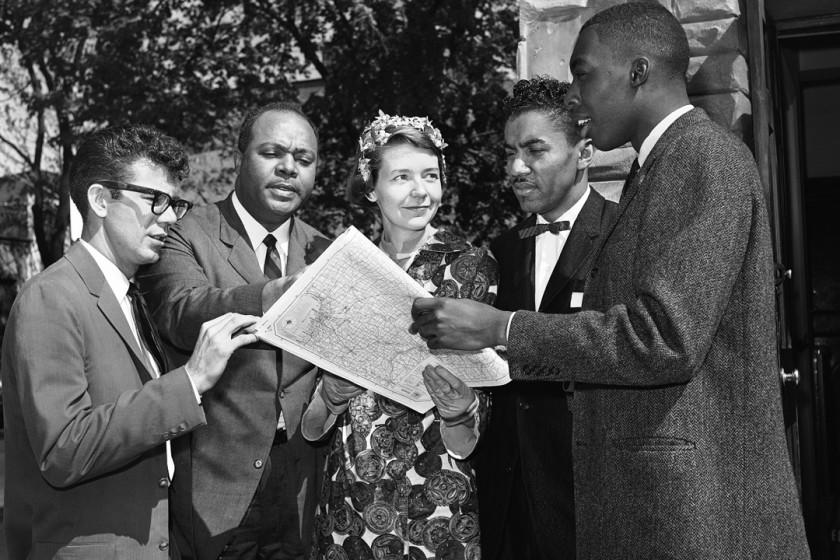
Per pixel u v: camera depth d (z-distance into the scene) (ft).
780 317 12.60
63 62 44.19
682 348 6.41
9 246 68.49
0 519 23.68
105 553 7.80
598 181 12.19
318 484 10.69
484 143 41.63
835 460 16.47
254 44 45.88
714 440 6.77
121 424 7.52
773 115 13.75
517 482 9.55
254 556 10.30
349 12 39.60
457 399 8.48
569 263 9.52
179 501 9.76
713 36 11.69
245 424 9.96
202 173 52.95
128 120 40.78
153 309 9.91
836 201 17.62
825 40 13.92
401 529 8.90
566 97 7.82
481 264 9.27
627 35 7.34
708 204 6.63
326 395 9.26
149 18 42.60
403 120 9.41
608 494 6.97
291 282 9.00
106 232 8.32
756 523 6.62
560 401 9.20
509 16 40.70
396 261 9.61
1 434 41.83
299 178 10.53
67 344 7.70
